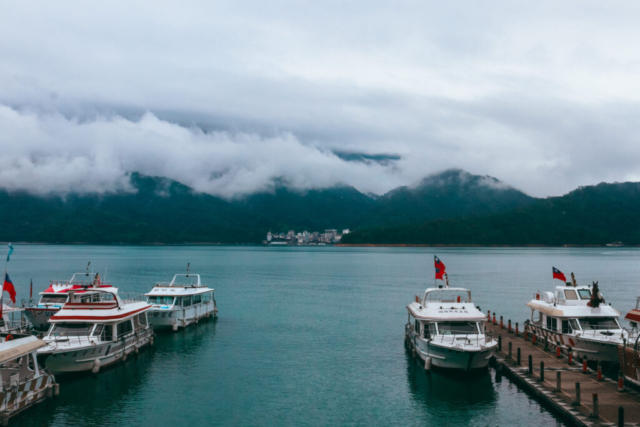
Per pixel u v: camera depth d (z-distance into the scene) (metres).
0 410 37.09
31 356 41.91
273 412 42.31
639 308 53.62
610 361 50.09
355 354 61.06
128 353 56.22
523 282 161.75
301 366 55.69
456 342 49.81
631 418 36.22
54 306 70.94
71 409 42.25
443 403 44.09
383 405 43.91
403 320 85.56
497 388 47.53
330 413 42.19
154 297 76.19
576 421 36.56
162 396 45.75
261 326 79.06
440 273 62.81
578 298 57.97
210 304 86.69
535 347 58.72
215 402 44.47
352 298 117.00
